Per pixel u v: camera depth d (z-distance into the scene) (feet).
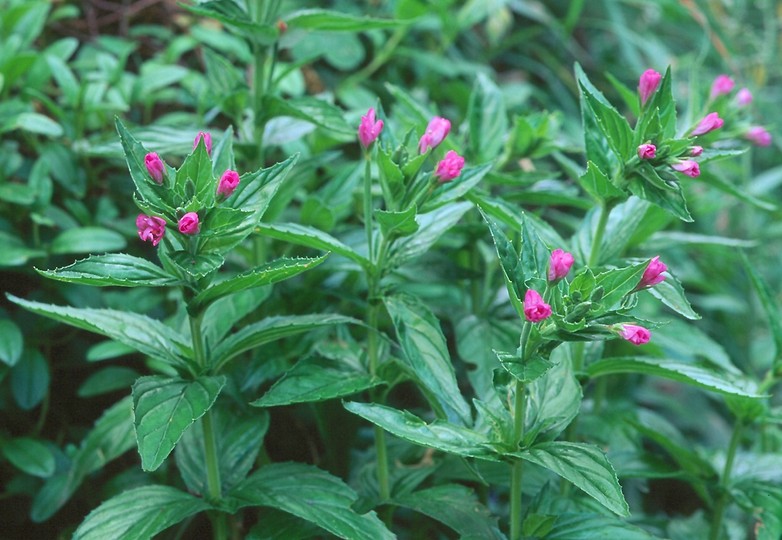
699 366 2.86
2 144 3.40
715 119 2.79
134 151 2.66
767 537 3.05
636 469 3.15
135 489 2.83
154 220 2.57
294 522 2.88
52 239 3.32
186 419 2.64
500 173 3.24
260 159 3.10
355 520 2.79
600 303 2.60
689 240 3.18
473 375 3.07
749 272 3.09
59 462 3.25
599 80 5.08
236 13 2.99
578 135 4.55
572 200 3.10
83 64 3.57
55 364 3.39
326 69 4.04
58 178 3.34
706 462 3.14
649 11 5.96
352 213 3.47
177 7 3.79
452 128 4.08
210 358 2.79
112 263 2.65
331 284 3.21
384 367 2.86
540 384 2.81
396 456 3.15
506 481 3.03
